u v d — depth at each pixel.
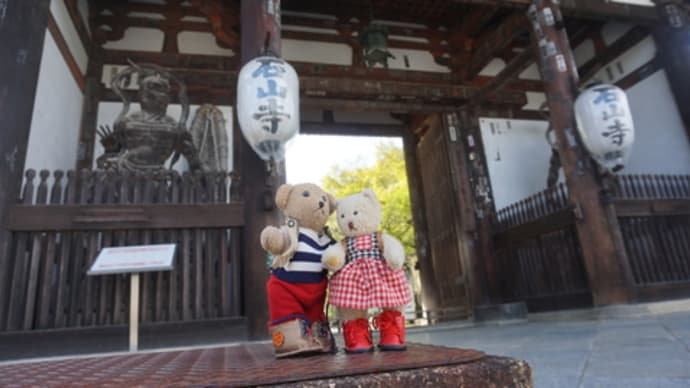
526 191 10.16
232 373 1.12
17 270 4.11
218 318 4.43
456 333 6.01
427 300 10.86
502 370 1.02
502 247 8.88
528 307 7.88
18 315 4.04
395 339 1.61
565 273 7.12
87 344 4.03
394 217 18.16
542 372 2.29
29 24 4.90
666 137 8.96
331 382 0.94
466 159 10.04
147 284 4.41
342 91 9.44
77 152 7.40
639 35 9.47
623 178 6.70
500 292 8.87
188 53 8.85
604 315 5.77
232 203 4.86
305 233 1.87
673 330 3.51
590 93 6.33
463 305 9.38
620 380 1.93
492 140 10.49
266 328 4.43
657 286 6.03
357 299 1.63
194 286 4.54
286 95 4.82
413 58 10.81
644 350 2.68
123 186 4.66
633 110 9.73
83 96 7.80
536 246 7.86
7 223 4.16
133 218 4.49
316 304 1.80
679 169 8.69
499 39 9.02
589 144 6.26
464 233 9.44
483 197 9.67
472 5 10.16
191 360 1.76
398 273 1.71
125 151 6.10
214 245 4.73
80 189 4.59
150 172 4.84
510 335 4.85
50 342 3.95
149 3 9.02
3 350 3.81
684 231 6.66
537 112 11.09
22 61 4.72
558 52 7.05
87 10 8.21
